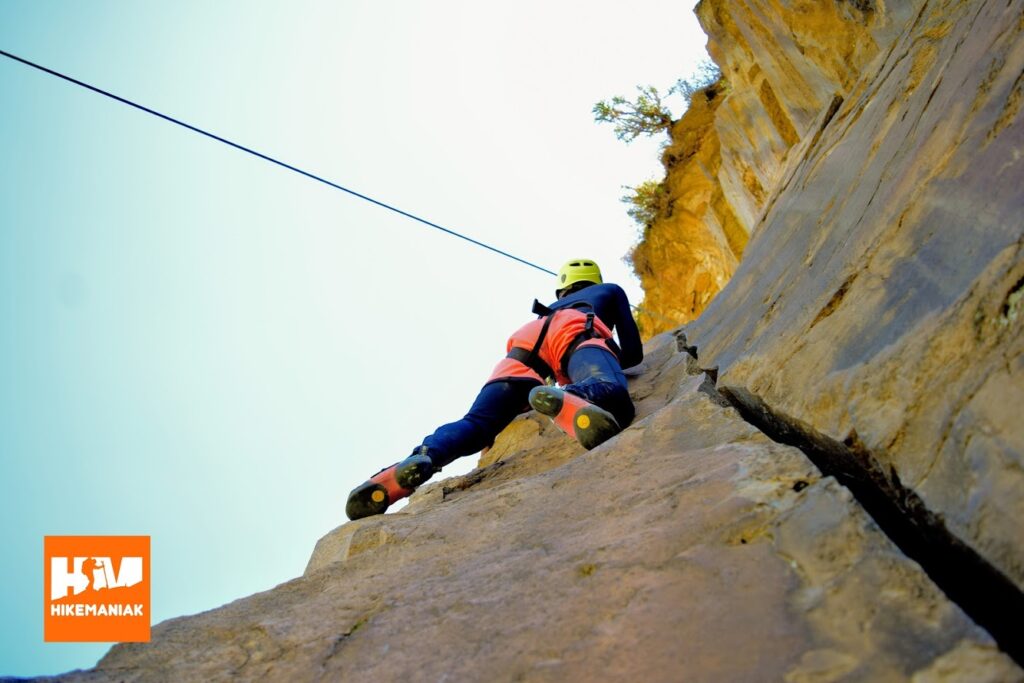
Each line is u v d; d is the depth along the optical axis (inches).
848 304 65.5
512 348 123.9
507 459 117.3
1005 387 39.8
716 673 35.5
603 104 568.7
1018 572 34.2
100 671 59.2
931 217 60.2
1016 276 43.1
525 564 56.4
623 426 104.1
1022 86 54.7
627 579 46.8
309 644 56.8
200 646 61.4
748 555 43.5
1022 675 29.1
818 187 121.1
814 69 217.5
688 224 555.8
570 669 40.6
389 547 72.9
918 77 98.6
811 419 58.7
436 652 48.6
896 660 32.1
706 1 311.9
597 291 138.2
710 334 128.6
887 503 52.9
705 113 512.1
